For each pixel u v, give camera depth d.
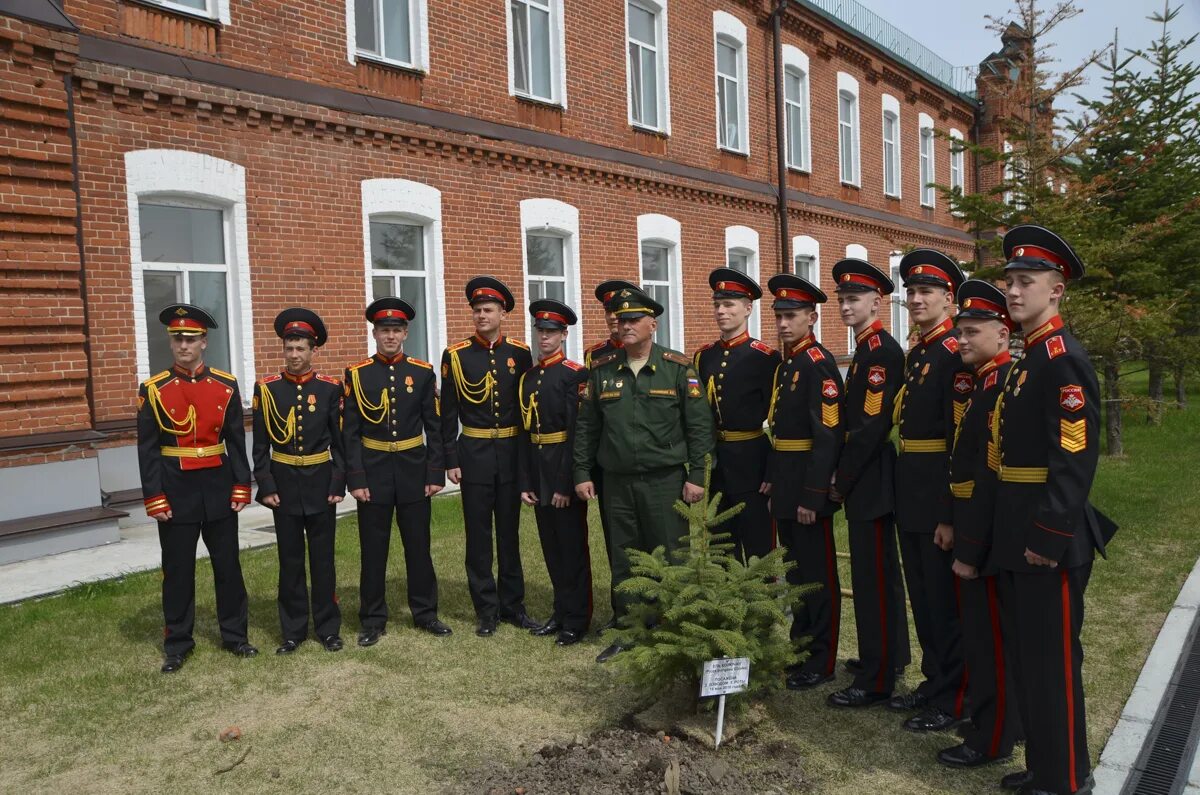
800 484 4.71
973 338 3.82
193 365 5.16
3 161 7.17
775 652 4.11
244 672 5.07
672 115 14.54
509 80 11.55
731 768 3.78
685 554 4.40
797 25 17.94
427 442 5.77
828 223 19.16
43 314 7.39
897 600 4.59
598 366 5.28
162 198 8.52
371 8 10.23
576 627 5.54
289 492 5.38
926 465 4.27
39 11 7.29
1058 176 12.62
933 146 24.44
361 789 3.78
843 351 19.67
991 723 3.83
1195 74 13.16
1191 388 21.62
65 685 4.87
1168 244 12.80
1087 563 3.51
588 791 3.61
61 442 7.52
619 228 13.32
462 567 7.19
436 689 4.81
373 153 9.98
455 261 10.85
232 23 8.84
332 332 9.66
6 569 6.99
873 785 3.71
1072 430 3.31
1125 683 4.66
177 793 3.78
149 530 8.27
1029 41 11.77
